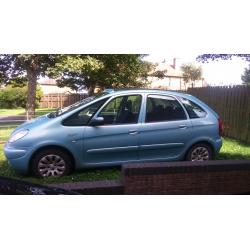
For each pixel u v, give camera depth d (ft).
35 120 22.75
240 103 38.91
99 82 62.80
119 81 61.98
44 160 20.85
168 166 16.17
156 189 16.12
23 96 113.80
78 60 48.67
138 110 22.25
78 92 76.89
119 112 22.06
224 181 16.94
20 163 20.65
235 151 30.58
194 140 23.03
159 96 22.88
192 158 23.20
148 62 84.17
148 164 16.35
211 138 23.40
